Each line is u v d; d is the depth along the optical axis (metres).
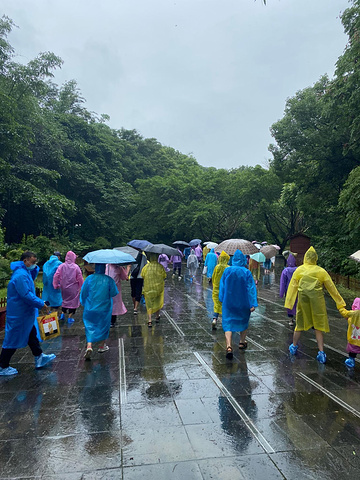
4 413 3.29
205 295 10.70
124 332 6.29
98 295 4.85
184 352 5.14
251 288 5.02
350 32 12.16
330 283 4.70
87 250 27.98
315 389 3.85
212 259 13.02
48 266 7.22
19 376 4.22
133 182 40.38
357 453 2.66
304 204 17.61
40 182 21.89
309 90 17.62
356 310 4.52
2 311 6.55
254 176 29.08
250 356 4.98
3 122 16.59
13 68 17.62
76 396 3.65
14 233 23.30
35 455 2.63
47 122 25.28
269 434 2.92
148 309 6.69
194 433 2.93
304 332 6.45
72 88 37.09
